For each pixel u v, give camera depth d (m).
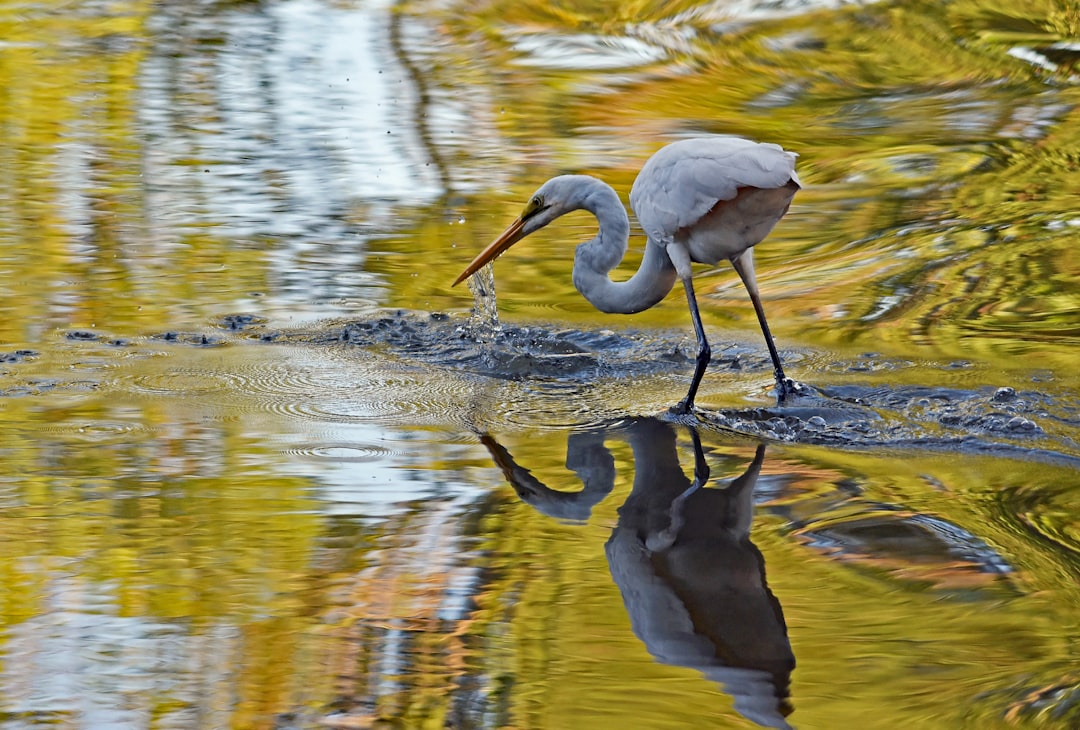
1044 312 13.56
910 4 34.25
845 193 19.33
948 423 10.23
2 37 30.69
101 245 16.36
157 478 8.87
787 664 6.28
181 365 11.91
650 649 6.43
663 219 10.95
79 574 7.24
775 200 10.55
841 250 16.45
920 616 6.75
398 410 10.72
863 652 6.39
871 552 7.60
